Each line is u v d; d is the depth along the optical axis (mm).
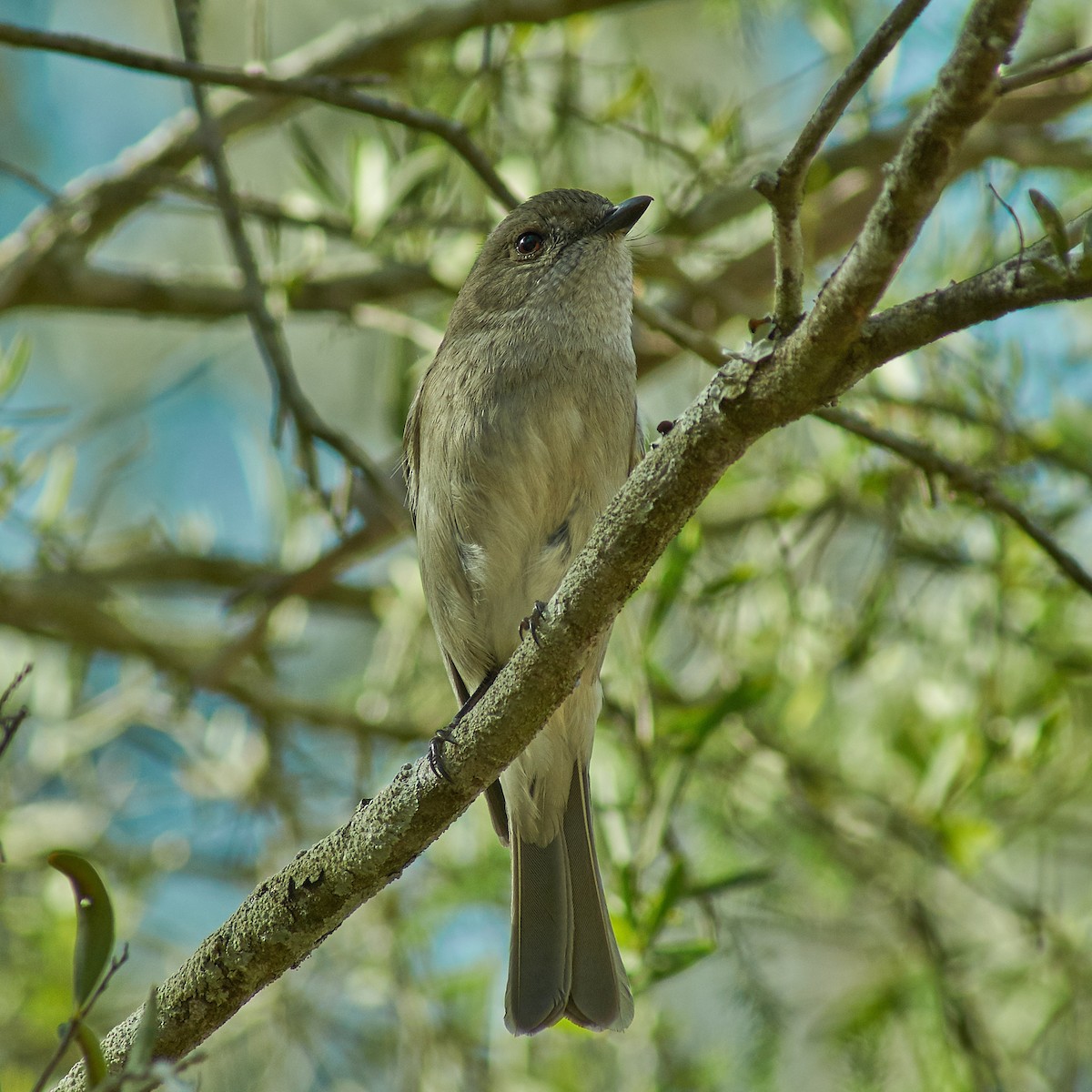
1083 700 9656
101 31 13898
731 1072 9695
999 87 3953
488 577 8195
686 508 5184
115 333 13711
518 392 8070
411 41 10711
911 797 9898
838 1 10164
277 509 11961
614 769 9195
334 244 12836
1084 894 11094
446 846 10555
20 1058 9742
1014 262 4324
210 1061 10281
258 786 10930
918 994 9656
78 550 10727
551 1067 9586
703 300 10859
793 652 9867
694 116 10609
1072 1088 9125
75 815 11039
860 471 9984
